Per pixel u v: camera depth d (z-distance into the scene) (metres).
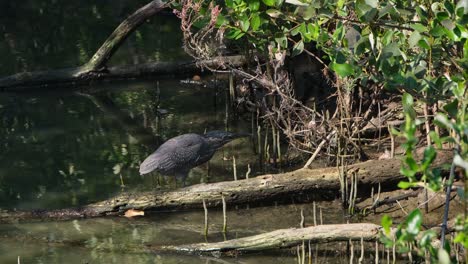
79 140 15.71
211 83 18.70
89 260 11.02
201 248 11.20
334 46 10.38
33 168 14.40
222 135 13.59
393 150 13.44
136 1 24.61
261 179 12.83
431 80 9.19
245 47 15.17
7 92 18.36
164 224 12.26
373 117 15.08
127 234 11.88
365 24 9.52
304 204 12.94
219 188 12.72
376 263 10.63
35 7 24.41
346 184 12.78
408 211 12.41
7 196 13.28
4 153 15.05
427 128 12.22
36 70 19.28
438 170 6.33
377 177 12.83
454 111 7.27
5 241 11.65
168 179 13.91
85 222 12.31
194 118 16.72
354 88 14.70
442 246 6.30
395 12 9.23
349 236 10.92
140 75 18.97
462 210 12.13
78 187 13.61
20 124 16.52
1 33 22.19
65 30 22.41
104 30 22.34
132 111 17.22
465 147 6.77
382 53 9.11
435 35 8.62
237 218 12.45
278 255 11.17
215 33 16.92
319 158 14.38
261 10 10.82
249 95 16.48
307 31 10.38
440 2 9.37
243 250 11.15
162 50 20.58
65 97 18.16
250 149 15.12
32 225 12.18
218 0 12.66
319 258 11.08
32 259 11.05
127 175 14.09
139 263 10.93
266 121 15.51
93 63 18.59
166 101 17.75
